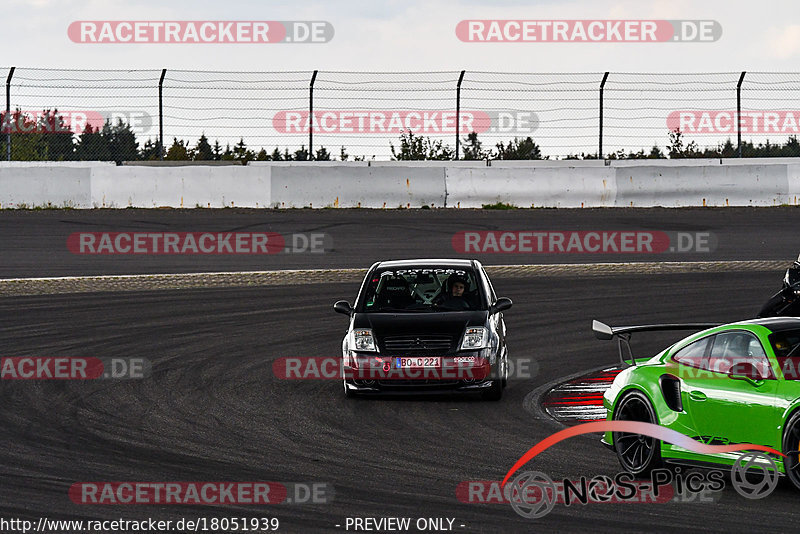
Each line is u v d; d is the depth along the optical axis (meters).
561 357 51.81
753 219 104.56
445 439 35.44
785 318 29.67
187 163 115.62
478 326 42.50
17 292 71.69
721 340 29.44
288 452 33.50
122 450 33.62
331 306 66.56
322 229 98.88
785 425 26.53
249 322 61.22
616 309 65.31
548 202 111.62
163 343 54.97
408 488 28.91
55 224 99.62
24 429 36.75
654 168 111.75
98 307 66.19
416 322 42.66
